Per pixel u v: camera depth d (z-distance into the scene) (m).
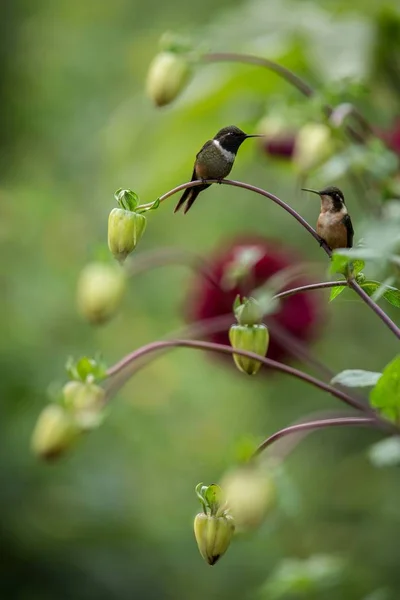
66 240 6.33
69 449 3.93
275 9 4.21
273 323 4.07
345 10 4.18
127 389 6.21
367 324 5.70
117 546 5.72
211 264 4.12
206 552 3.58
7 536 5.48
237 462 3.87
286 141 4.15
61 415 3.92
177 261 4.04
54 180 7.56
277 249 4.18
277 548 5.85
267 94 4.25
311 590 4.07
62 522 5.61
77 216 6.54
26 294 6.00
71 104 8.06
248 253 3.96
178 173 4.32
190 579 5.83
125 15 8.55
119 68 8.20
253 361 3.66
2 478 5.46
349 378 3.63
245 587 5.75
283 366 3.66
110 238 3.59
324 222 3.64
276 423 6.55
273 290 3.95
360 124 4.03
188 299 4.16
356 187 4.01
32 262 6.17
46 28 8.48
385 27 4.14
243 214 6.88
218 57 3.98
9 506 5.48
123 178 4.41
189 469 6.55
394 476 5.81
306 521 5.83
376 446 3.91
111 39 8.38
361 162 3.92
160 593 5.67
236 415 6.93
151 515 6.15
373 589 4.57
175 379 6.58
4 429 5.52
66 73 8.17
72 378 3.89
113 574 5.58
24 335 5.79
